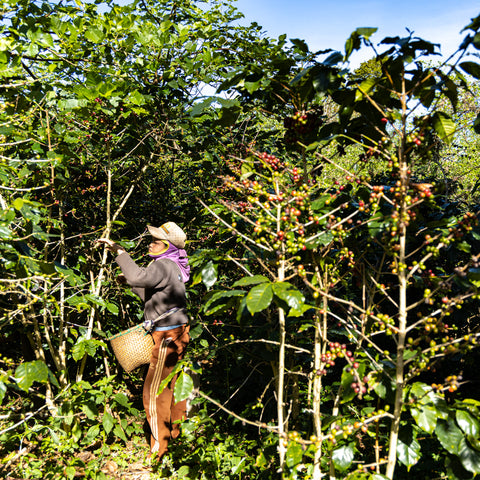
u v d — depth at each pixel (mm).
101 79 2676
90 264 3615
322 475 1922
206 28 3404
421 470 2545
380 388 1782
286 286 1700
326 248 2248
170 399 2943
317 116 2465
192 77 3611
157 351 2953
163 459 2730
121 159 3494
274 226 2152
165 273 2986
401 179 1738
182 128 3504
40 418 3141
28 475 2574
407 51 1771
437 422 1698
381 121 2109
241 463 2525
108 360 3973
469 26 1538
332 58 1891
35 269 2574
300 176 2021
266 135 3301
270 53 3221
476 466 1583
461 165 6910
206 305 1960
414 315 3410
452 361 3418
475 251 3184
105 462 2855
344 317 2590
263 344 2596
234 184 2107
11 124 2850
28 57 2746
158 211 4340
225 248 2873
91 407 2861
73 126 3336
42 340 3635
